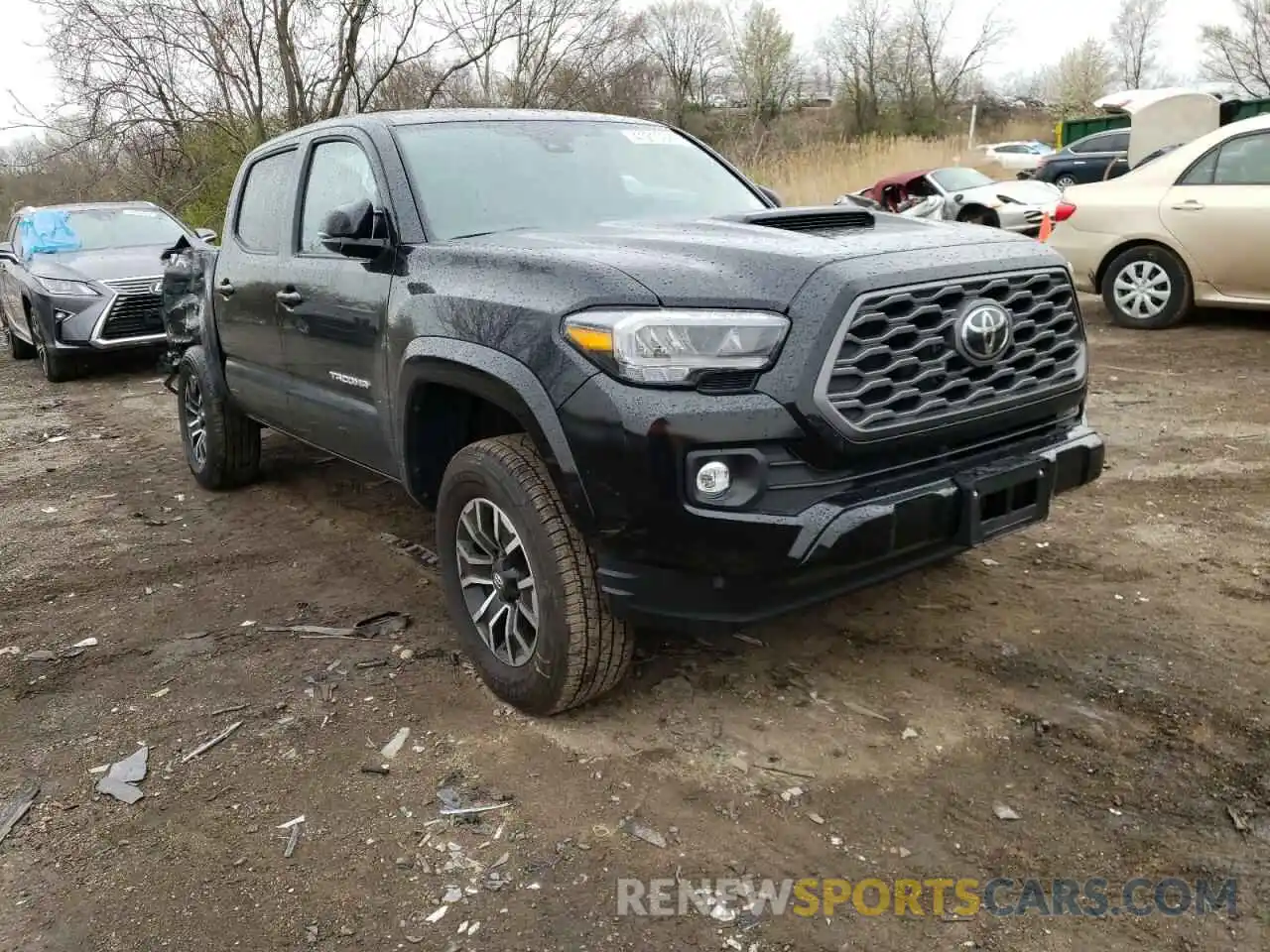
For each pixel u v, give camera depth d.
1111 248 8.58
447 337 3.12
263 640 3.81
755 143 32.28
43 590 4.41
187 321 5.67
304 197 4.34
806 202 23.58
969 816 2.62
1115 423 5.93
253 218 4.91
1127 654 3.35
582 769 2.89
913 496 2.71
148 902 2.45
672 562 2.66
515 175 3.86
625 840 2.59
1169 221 8.21
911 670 3.33
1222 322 8.60
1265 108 17.45
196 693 3.43
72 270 9.73
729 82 51.00
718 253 2.81
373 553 4.68
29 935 2.36
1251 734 2.88
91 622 4.06
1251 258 7.87
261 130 14.43
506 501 2.99
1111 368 7.29
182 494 5.84
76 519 5.43
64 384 9.88
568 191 3.88
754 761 2.88
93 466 6.57
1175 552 4.13
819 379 2.56
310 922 2.36
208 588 4.36
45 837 2.71
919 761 2.85
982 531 2.85
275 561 4.64
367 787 2.85
